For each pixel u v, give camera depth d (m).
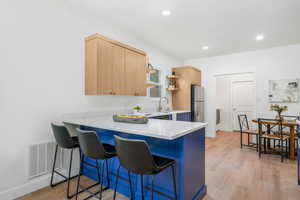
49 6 2.32
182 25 3.13
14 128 1.99
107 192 2.08
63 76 2.46
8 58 1.95
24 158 2.07
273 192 2.09
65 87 2.49
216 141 4.73
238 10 2.60
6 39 1.94
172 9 2.61
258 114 4.50
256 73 4.54
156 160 1.49
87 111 2.79
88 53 2.67
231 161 3.17
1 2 1.91
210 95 5.30
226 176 2.54
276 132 3.64
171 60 5.12
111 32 3.16
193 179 1.78
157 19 2.94
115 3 2.48
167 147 1.67
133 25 3.17
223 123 6.63
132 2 2.45
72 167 2.53
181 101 4.98
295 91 4.06
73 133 2.54
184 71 4.92
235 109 6.45
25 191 2.05
